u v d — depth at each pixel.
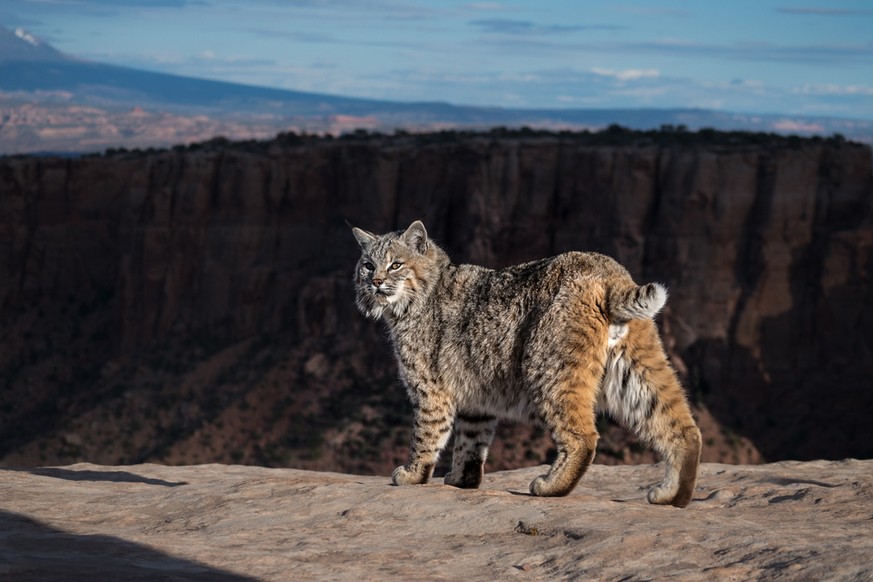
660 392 7.82
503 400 8.47
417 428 9.03
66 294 110.81
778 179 74.44
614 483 9.80
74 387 101.69
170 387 91.56
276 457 76.00
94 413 92.19
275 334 91.50
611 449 60.06
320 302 87.44
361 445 74.12
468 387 8.70
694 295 74.75
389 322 9.38
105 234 111.12
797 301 74.12
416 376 9.01
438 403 8.95
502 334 8.34
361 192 92.00
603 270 8.01
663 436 7.85
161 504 8.00
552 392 7.89
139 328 98.88
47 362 105.19
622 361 7.93
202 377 90.81
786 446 70.38
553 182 82.75
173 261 97.75
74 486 9.08
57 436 91.44
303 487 8.09
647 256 77.31
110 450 87.81
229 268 95.44
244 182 95.38
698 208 75.62
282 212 95.12
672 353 74.00
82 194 110.88
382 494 7.66
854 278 72.88
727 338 73.94
